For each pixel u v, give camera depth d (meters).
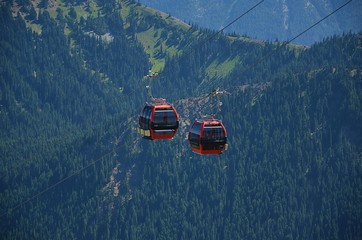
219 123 115.06
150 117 115.38
